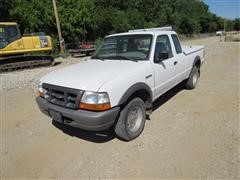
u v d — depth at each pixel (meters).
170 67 4.84
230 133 3.95
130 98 3.78
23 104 6.11
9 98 6.78
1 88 8.14
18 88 8.03
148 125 4.39
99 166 3.24
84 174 3.09
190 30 58.06
